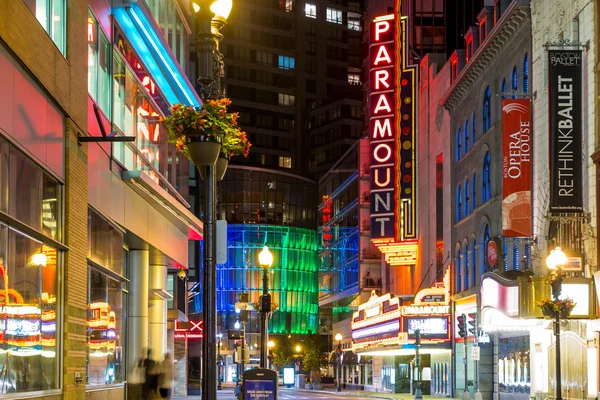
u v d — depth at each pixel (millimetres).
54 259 24734
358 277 129625
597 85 46594
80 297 26969
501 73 67125
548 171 52938
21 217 21703
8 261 20484
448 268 81812
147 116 41719
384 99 95250
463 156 78062
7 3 20109
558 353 38156
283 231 188625
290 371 75875
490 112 70062
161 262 48844
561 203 48469
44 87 23281
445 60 92500
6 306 20234
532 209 57469
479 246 71750
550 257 39219
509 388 66250
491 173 69062
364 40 181875
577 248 49094
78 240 26812
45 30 23547
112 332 34844
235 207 186375
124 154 36250
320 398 82625
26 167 22219
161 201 42031
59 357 25031
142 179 36406
